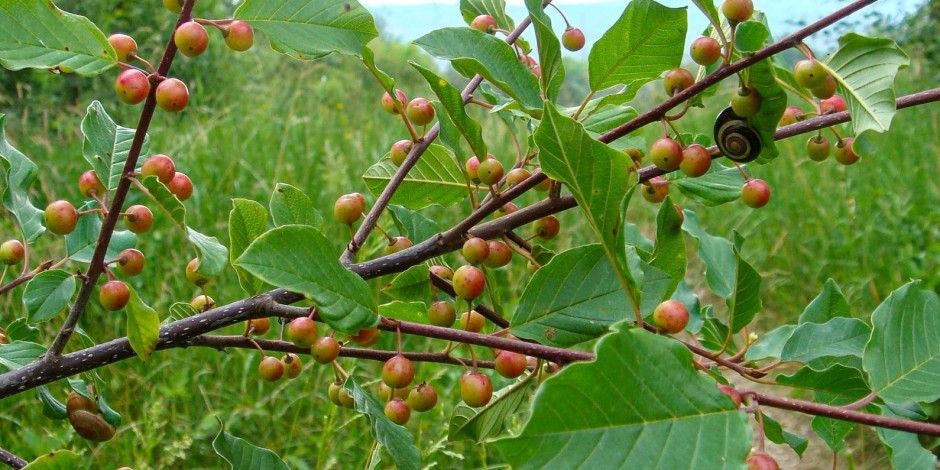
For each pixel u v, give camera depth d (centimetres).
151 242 98
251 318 35
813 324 40
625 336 27
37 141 122
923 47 184
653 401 27
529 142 37
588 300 33
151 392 77
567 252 33
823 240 116
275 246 31
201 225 104
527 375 39
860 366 40
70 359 35
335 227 106
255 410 76
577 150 30
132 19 173
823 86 34
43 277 37
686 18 35
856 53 33
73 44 30
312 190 115
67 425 69
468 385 33
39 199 108
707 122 160
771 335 41
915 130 155
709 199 40
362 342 35
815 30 33
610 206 31
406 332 33
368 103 196
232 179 117
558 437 26
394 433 37
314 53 33
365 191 120
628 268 31
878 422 29
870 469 78
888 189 129
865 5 33
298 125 144
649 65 36
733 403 28
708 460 27
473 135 37
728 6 34
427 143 39
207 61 174
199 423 78
